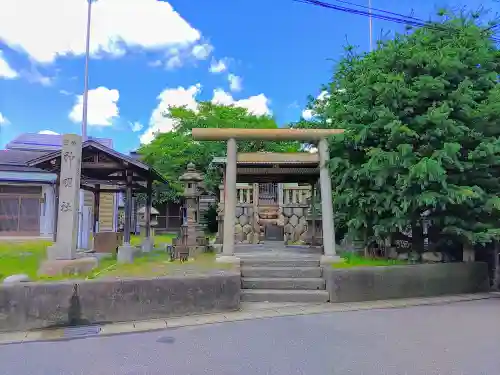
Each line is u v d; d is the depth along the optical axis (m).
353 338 4.83
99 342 4.68
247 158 8.87
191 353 4.28
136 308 5.73
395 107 7.67
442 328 5.31
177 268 7.42
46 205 16.98
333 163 8.33
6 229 16.58
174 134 19.17
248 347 4.48
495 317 5.96
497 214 8.12
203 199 18.06
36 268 7.17
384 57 8.09
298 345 4.56
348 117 8.62
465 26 8.48
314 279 7.50
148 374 3.71
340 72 11.14
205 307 6.12
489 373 3.74
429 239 9.20
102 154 9.59
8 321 5.14
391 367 3.88
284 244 12.82
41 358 4.12
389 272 7.46
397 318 5.89
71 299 5.44
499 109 7.46
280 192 15.12
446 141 7.46
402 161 7.24
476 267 8.29
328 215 8.38
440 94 7.65
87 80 17.14
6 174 16.36
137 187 11.61
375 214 8.38
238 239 14.39
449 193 7.07
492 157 7.50
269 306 6.69
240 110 20.19
